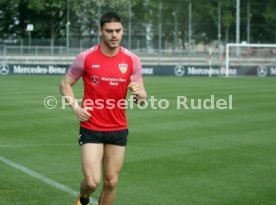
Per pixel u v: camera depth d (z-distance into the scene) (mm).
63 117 27672
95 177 10422
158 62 82938
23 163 16922
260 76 73812
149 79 64250
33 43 83562
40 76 69062
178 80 62031
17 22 107000
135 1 87500
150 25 86812
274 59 81375
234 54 84250
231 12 96125
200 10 90375
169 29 87438
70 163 16906
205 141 20859
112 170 10852
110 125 10625
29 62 79500
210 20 91062
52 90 44250
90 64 10539
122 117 10758
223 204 12555
